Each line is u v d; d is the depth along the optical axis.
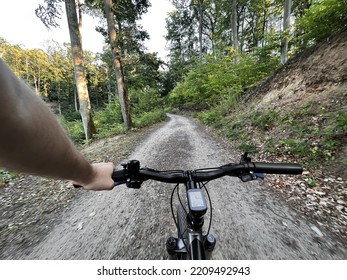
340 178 2.78
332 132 3.54
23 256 1.85
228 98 10.89
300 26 6.45
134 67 10.84
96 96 38.53
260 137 5.30
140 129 11.14
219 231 2.04
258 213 2.30
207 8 23.06
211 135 7.46
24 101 0.34
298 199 2.52
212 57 15.01
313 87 5.41
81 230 2.19
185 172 0.98
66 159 0.47
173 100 28.70
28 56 28.19
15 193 3.43
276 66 9.85
